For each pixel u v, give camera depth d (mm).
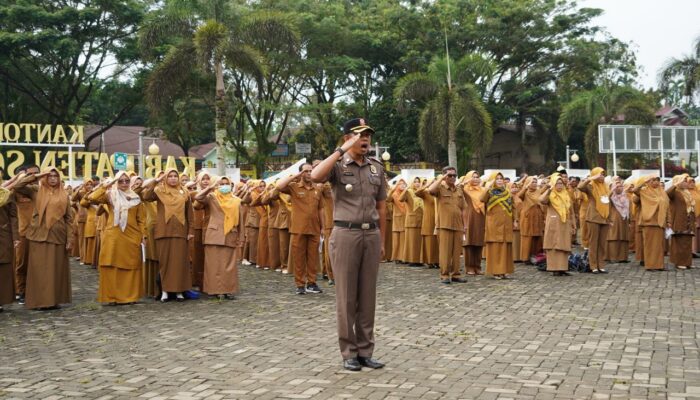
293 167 12547
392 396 5715
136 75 37188
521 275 14445
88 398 5797
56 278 10820
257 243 17453
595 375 6305
